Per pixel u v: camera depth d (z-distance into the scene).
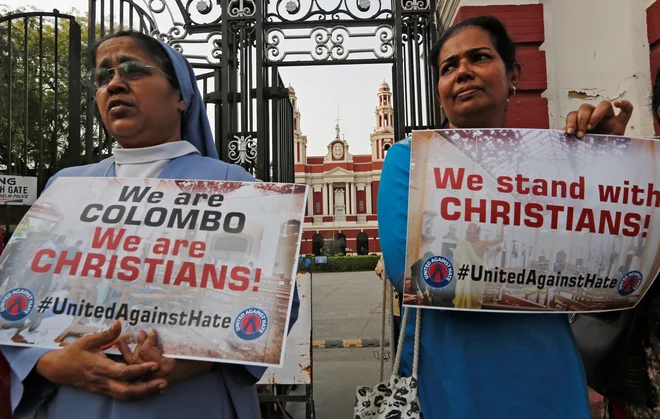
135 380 0.99
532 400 1.06
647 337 1.32
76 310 1.06
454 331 1.10
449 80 1.26
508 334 1.09
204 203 1.17
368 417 1.14
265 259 1.10
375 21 3.44
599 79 2.80
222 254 1.10
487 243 1.07
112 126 1.25
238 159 3.32
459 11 3.04
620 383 1.38
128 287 1.07
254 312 1.04
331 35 3.46
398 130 3.31
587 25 2.85
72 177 1.24
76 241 1.13
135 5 3.28
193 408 1.08
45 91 8.23
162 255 1.10
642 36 2.60
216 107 3.49
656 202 1.15
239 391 1.15
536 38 2.99
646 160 1.16
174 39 3.48
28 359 1.03
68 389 1.08
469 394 1.05
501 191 1.09
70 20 2.98
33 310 1.06
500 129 1.15
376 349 4.69
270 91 3.42
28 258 1.12
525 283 1.07
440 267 1.07
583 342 1.45
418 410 1.06
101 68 1.27
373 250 38.22
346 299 10.04
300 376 2.51
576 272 1.08
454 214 1.08
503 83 1.25
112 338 0.99
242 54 3.41
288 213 1.15
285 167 3.90
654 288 1.27
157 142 1.33
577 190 1.11
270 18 3.47
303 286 2.56
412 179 1.11
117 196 1.19
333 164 40.03
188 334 1.02
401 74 3.33
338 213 39.88
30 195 2.94
